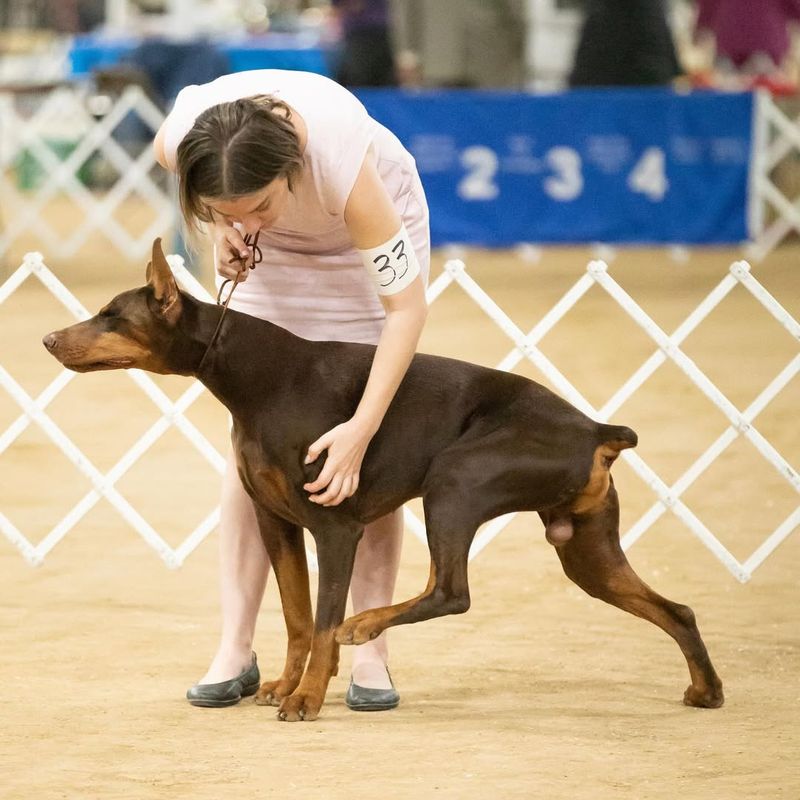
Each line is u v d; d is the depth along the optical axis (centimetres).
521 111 2480
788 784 659
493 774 673
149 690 823
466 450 739
